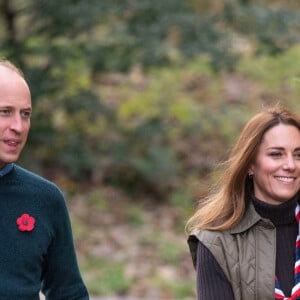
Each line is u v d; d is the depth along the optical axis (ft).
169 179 126.93
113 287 96.37
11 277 38.88
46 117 117.70
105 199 122.62
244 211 41.16
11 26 115.85
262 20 109.81
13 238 39.24
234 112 138.62
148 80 147.02
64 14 109.50
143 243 110.32
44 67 114.83
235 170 41.39
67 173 125.70
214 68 110.11
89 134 125.59
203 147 134.82
